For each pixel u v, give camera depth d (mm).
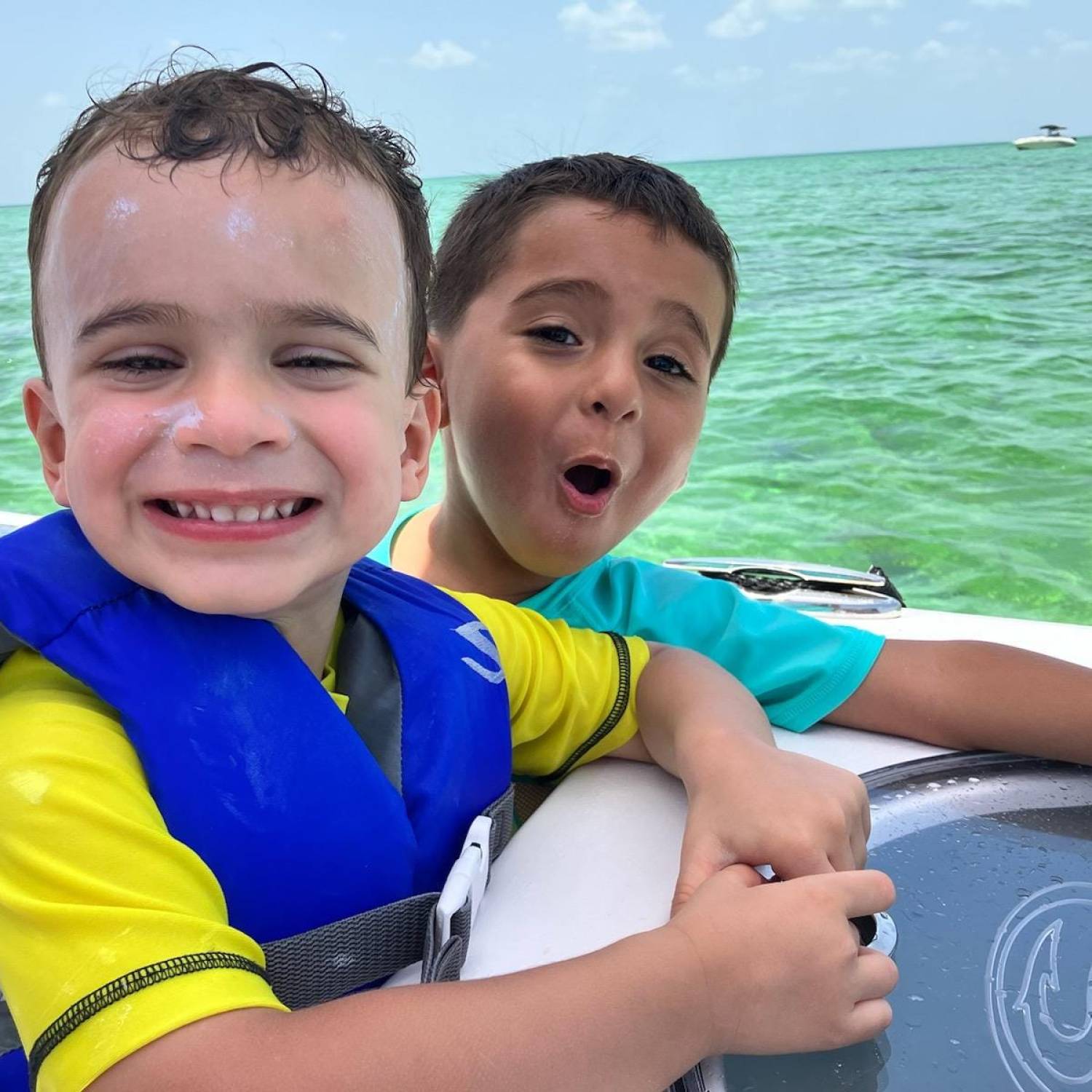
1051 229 11055
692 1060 689
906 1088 716
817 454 4941
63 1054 600
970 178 17531
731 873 830
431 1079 606
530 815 1270
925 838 1017
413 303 954
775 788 918
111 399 734
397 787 875
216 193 735
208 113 793
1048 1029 771
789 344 7094
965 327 7352
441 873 887
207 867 706
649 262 1268
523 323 1289
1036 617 3129
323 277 766
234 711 754
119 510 743
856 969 750
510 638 1114
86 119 830
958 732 1196
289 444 757
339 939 785
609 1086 646
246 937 689
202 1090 580
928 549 3703
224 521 762
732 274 1471
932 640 1343
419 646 953
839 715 1250
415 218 966
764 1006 710
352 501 804
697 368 1360
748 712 1107
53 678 750
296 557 781
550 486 1292
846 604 1749
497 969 821
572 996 664
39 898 641
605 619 1419
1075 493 4281
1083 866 971
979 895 926
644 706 1149
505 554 1440
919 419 5426
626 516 1364
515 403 1269
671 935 731
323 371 786
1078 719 1152
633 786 1109
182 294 717
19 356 6719
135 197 725
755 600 1560
